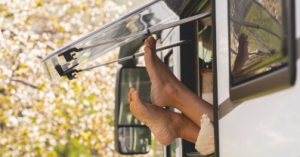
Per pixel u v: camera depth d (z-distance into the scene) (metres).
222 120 1.07
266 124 0.71
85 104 6.69
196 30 1.96
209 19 1.86
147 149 3.10
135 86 3.10
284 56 0.62
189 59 2.00
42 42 6.44
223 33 1.09
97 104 6.89
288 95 0.61
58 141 7.50
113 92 6.91
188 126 1.56
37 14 6.75
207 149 1.34
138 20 1.60
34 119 6.61
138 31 1.82
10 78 6.17
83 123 6.72
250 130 0.81
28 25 6.20
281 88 0.63
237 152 0.91
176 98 1.58
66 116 6.82
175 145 2.20
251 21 0.86
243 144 0.86
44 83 6.15
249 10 0.88
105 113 6.89
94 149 7.05
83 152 12.16
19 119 6.51
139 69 3.14
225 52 1.07
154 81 1.60
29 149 6.59
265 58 0.75
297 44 0.58
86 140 6.82
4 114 6.27
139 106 1.51
